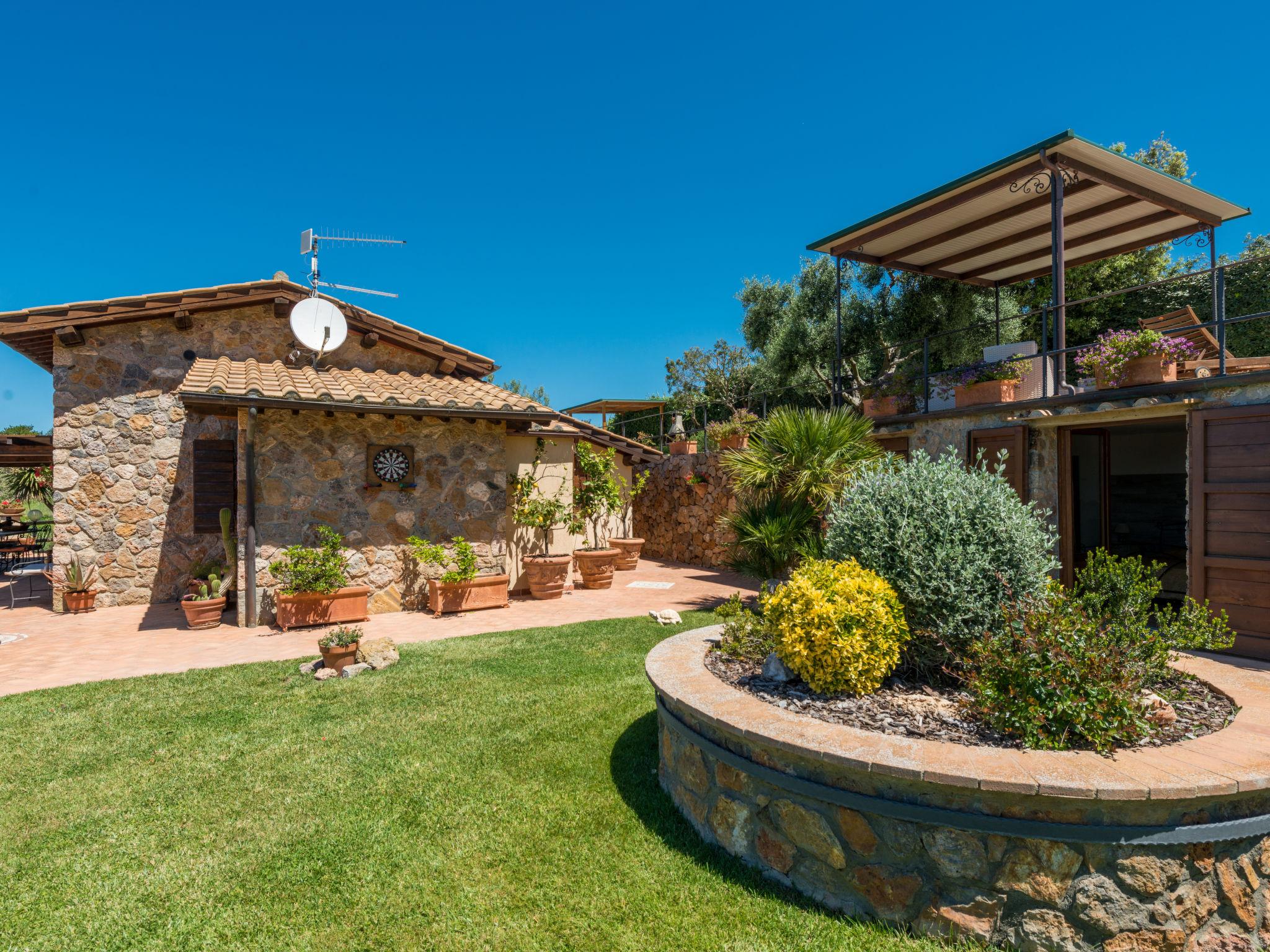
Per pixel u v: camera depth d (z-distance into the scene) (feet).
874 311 52.75
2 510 55.93
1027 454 26.81
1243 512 20.51
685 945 8.86
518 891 10.12
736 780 10.95
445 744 15.72
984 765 8.78
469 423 34.24
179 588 36.55
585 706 18.28
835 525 15.12
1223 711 11.59
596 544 43.45
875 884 9.24
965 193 28.27
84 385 34.88
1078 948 8.30
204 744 15.87
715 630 18.25
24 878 10.53
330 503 30.91
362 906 9.79
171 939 9.05
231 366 33.06
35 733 16.65
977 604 12.74
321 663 22.49
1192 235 34.32
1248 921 8.66
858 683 12.32
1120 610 12.78
